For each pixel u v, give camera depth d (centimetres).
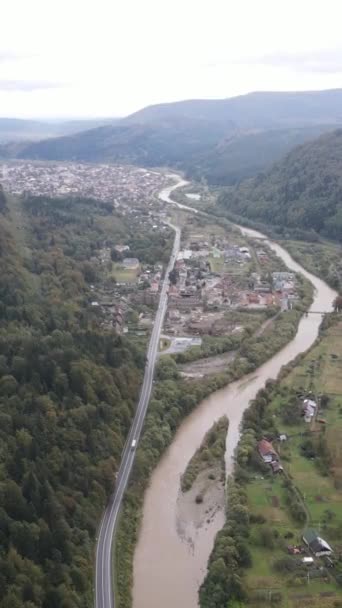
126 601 18962
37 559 18712
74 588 18562
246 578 19438
